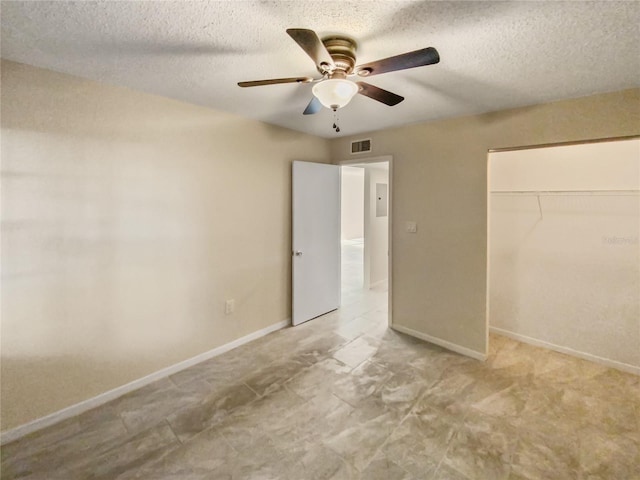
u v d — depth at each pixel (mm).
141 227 2418
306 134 3691
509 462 1753
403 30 1490
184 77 2078
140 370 2475
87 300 2188
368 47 1658
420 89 2238
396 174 3398
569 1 1260
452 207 3014
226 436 1950
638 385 2486
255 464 1744
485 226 2828
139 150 2363
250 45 1652
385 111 2773
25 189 1909
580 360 2893
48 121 1964
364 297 4801
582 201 2873
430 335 3254
